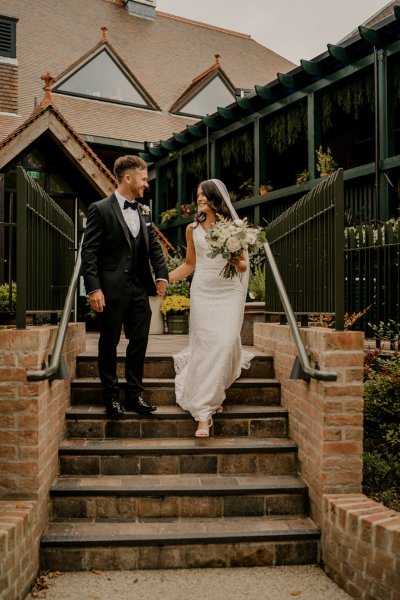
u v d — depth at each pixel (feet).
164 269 14.12
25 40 56.34
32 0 61.52
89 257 12.84
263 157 37.09
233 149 40.04
